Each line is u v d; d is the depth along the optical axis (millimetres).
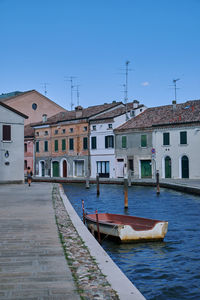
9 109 34875
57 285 5504
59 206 15820
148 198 27344
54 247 7969
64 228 10375
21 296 5062
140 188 35781
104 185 41062
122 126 47406
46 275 5977
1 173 34219
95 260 6934
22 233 9555
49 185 32406
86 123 51000
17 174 35094
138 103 50656
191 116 41531
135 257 10641
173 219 17438
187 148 40812
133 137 45750
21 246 8039
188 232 14039
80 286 5465
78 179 45094
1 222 11344
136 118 48344
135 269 9469
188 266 9609
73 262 6762
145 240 12336
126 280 5738
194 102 45656
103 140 49031
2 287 5410
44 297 5031
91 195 31156
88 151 50750
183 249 11438
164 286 8062
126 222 14484
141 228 13484
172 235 13516
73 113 56469
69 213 13602
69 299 4969
